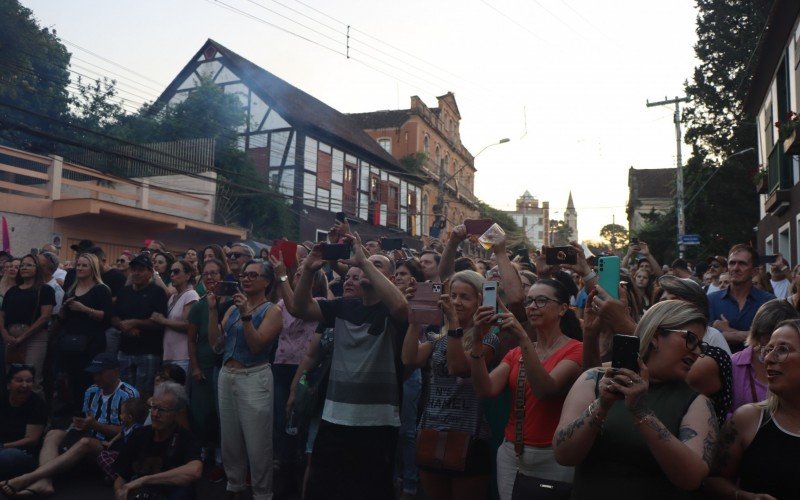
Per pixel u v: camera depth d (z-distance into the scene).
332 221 28.83
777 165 15.32
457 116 47.31
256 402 5.09
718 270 7.66
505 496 3.55
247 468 5.64
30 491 5.55
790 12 14.34
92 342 6.77
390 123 39.91
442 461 3.79
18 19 22.38
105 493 5.73
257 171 25.22
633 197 56.16
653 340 2.59
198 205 21.50
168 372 5.61
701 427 2.45
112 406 6.14
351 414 4.34
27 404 6.20
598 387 2.65
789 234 15.07
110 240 18.17
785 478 2.60
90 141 23.03
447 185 43.44
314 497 4.37
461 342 3.76
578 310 5.25
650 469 2.48
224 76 27.95
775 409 2.71
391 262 5.26
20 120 22.45
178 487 4.79
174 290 7.71
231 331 5.23
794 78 14.50
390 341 4.39
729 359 3.40
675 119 26.45
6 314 7.56
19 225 15.74
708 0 28.80
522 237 65.25
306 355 5.55
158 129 23.97
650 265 6.84
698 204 28.00
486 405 4.14
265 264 5.29
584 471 2.64
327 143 28.58
